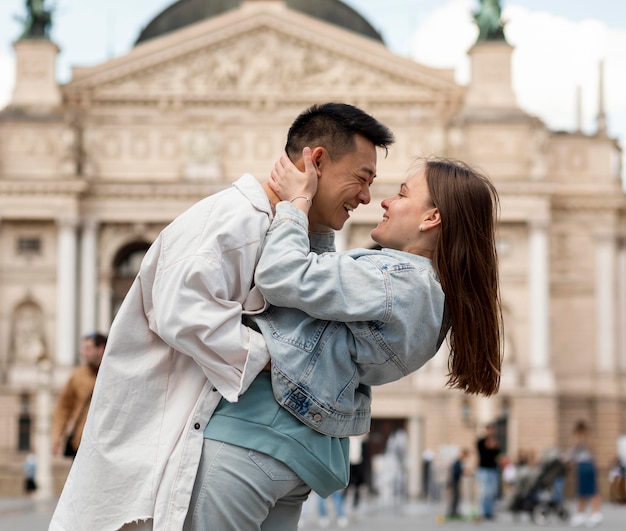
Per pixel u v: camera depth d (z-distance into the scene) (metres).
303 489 7.00
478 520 48.88
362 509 63.69
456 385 7.32
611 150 100.75
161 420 6.89
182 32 95.62
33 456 93.12
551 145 100.81
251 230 6.91
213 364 6.72
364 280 6.79
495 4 98.56
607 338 100.50
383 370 6.98
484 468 50.03
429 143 96.31
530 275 96.44
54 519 6.98
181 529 6.61
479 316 7.15
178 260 6.81
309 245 7.25
